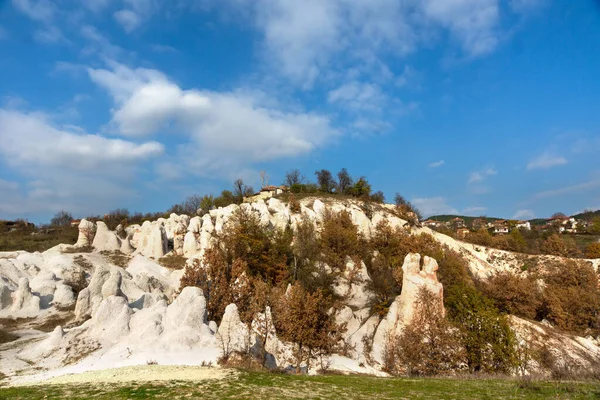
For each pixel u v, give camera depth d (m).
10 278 55.06
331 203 109.25
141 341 34.19
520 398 19.88
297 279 65.44
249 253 67.44
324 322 41.59
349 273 68.94
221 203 128.38
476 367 37.72
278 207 97.06
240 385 22.11
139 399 19.30
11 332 40.16
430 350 38.34
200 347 34.47
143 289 55.03
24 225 128.88
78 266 64.62
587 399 19.39
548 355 43.94
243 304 46.94
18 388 22.42
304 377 26.39
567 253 104.12
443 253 80.81
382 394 21.19
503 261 97.75
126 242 81.81
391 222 100.44
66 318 46.41
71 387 22.22
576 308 66.94
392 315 51.62
